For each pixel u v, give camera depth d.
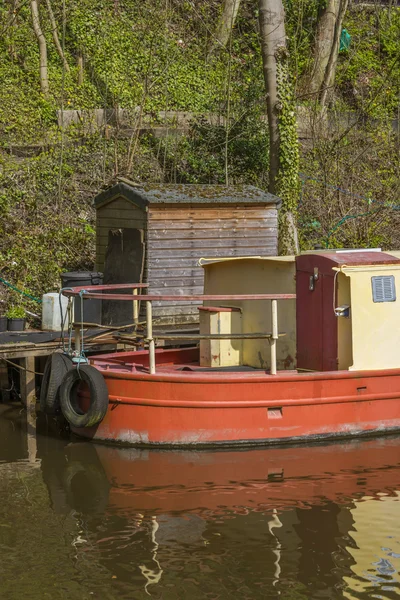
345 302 15.66
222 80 33.84
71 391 15.81
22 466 14.16
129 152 27.45
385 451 14.91
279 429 15.27
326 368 15.87
